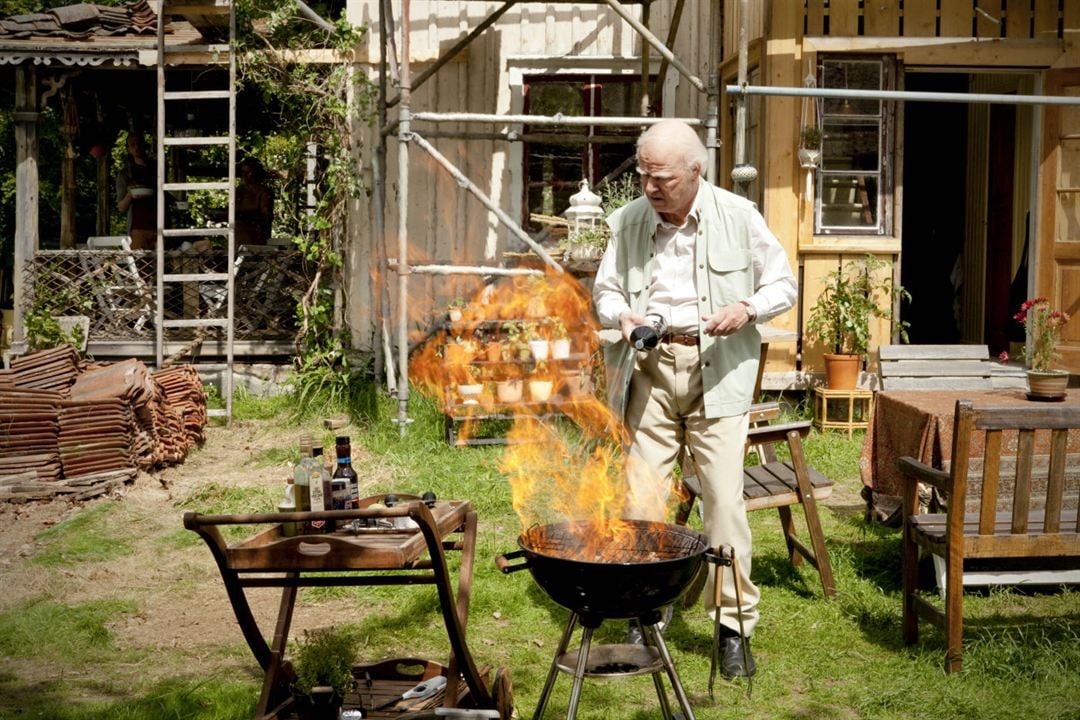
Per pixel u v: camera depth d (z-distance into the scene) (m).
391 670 3.83
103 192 13.52
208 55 9.95
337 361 10.29
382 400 9.42
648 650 3.22
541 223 10.66
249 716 3.72
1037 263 9.21
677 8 9.60
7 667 4.26
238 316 10.52
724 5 10.52
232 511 6.64
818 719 3.69
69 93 11.65
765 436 4.95
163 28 9.79
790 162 8.98
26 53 9.93
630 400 4.15
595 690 3.95
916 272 12.49
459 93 10.58
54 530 6.15
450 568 5.38
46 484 6.86
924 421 5.13
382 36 9.80
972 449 5.05
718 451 3.99
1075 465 5.08
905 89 12.31
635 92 10.71
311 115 10.35
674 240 4.02
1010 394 5.80
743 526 4.01
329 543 3.28
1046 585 5.00
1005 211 10.88
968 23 8.98
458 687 3.57
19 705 3.86
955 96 6.86
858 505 6.68
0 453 6.93
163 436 7.77
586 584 2.94
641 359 4.07
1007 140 10.85
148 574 5.46
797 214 9.00
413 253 10.55
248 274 10.49
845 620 4.64
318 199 10.93
